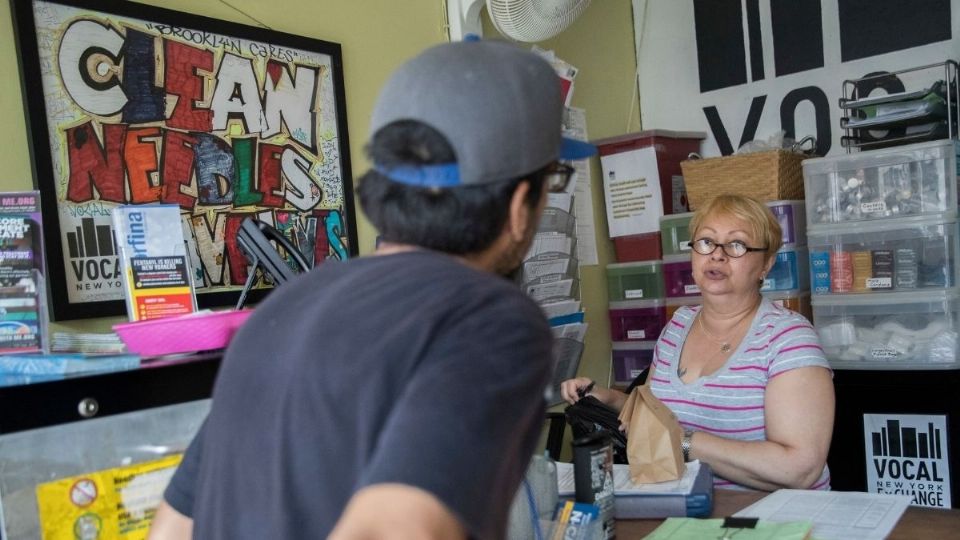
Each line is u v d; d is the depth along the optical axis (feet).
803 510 4.69
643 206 10.52
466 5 8.40
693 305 10.00
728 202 6.62
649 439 5.08
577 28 10.71
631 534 4.61
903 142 9.52
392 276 2.33
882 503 4.73
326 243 7.13
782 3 10.68
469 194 2.37
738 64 11.06
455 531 1.83
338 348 2.22
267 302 2.67
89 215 5.60
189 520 3.00
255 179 6.61
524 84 2.43
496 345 2.09
